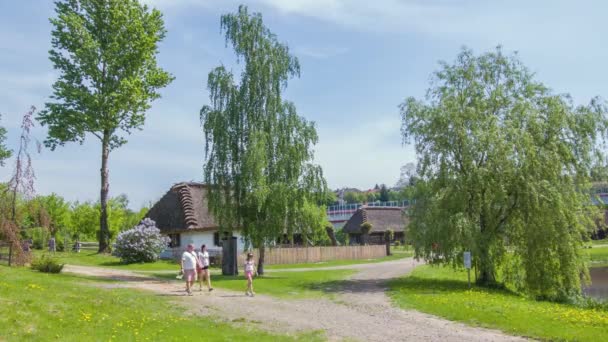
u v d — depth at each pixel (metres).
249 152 32.00
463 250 28.16
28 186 28.16
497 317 17.58
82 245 58.72
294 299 23.30
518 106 28.69
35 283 19.42
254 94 33.78
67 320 13.80
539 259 27.58
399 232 83.12
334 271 40.12
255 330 15.78
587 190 29.16
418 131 29.98
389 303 22.09
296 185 33.16
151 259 41.53
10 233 27.36
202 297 22.88
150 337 13.28
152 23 45.12
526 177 27.44
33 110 28.30
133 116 44.94
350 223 80.06
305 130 33.84
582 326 16.30
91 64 41.72
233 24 34.69
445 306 20.27
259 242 33.28
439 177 29.27
